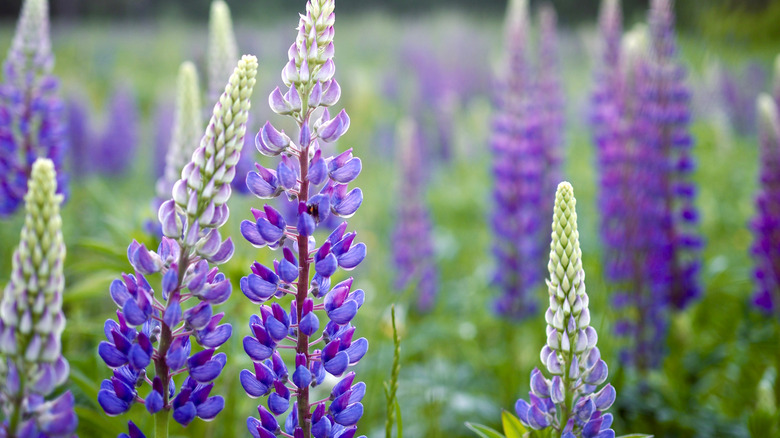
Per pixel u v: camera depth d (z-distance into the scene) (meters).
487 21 34.69
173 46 30.12
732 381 5.24
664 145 5.90
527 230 6.39
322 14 2.08
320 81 2.10
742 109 14.63
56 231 1.64
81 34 32.25
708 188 10.65
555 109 7.33
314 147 2.19
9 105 4.38
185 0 38.81
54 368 1.67
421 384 4.96
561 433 2.21
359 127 14.61
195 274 1.96
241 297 4.05
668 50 5.99
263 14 36.38
